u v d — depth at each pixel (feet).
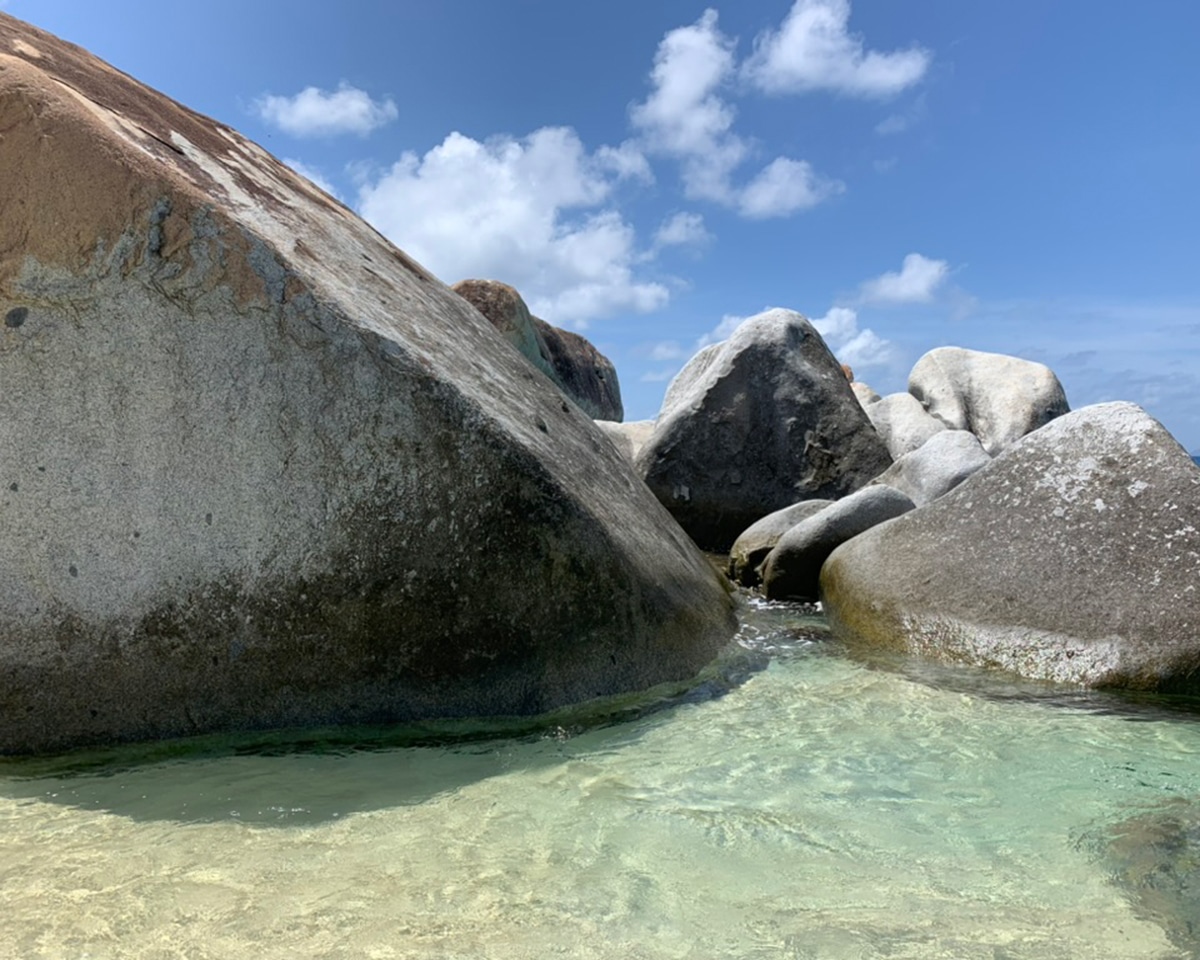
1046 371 39.91
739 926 5.93
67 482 9.45
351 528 10.02
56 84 10.01
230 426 9.78
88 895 6.15
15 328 9.47
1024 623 12.95
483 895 6.27
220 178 11.48
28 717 9.14
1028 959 5.56
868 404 40.22
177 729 9.52
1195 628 11.66
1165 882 6.55
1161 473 13.15
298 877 6.49
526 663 10.57
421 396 10.25
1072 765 9.03
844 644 14.62
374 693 10.05
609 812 7.81
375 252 14.39
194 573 9.64
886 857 6.97
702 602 14.16
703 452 27.89
